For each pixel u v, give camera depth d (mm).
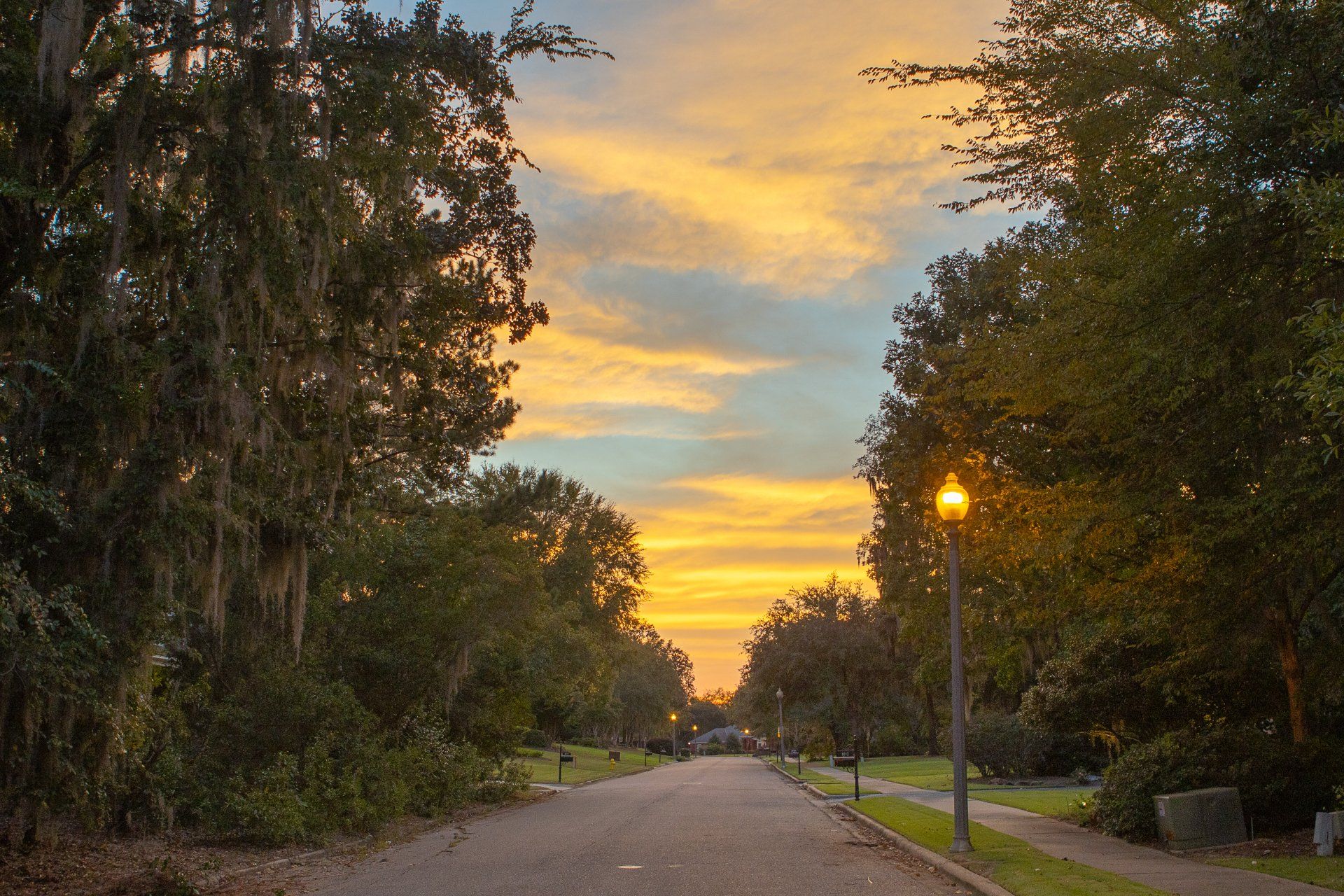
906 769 48781
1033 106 11875
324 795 18047
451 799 24281
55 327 13531
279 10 13680
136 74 13789
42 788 12445
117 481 13352
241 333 14680
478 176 18453
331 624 22641
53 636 11688
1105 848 14242
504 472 38281
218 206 13961
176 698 17547
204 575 14078
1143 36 11375
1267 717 17844
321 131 14422
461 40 16125
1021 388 13234
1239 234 10906
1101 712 19969
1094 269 11961
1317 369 7680
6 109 12562
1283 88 10523
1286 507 11422
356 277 16875
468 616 23469
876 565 31406
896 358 27281
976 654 32750
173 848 15727
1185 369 11078
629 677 97312
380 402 20406
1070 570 16484
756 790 36531
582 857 15172
